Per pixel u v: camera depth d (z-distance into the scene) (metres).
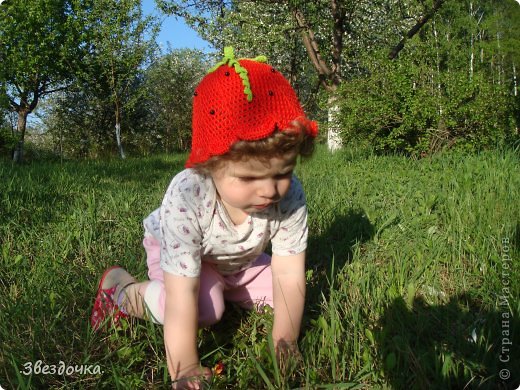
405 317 2.20
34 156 17.70
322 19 12.59
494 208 3.59
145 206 4.53
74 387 1.91
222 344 2.17
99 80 17.88
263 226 2.17
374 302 2.32
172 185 2.13
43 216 4.06
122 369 1.94
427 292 2.54
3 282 2.73
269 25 12.94
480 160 5.89
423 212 3.83
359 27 13.53
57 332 2.15
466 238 3.15
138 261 2.91
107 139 19.66
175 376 1.92
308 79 19.84
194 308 2.00
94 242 3.32
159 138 21.20
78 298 2.45
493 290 2.53
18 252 3.21
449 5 13.60
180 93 21.58
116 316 2.22
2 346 2.02
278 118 1.78
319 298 2.49
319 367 1.91
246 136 1.74
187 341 1.96
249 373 1.88
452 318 2.30
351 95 8.56
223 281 2.35
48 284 2.57
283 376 1.84
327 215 3.88
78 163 10.91
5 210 4.13
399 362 1.86
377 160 7.70
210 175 2.02
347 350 1.98
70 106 18.89
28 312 2.24
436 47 8.89
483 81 7.73
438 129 7.55
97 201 4.72
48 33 15.77
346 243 3.22
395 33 13.65
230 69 1.86
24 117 16.25
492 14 18.86
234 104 1.78
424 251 3.02
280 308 2.13
